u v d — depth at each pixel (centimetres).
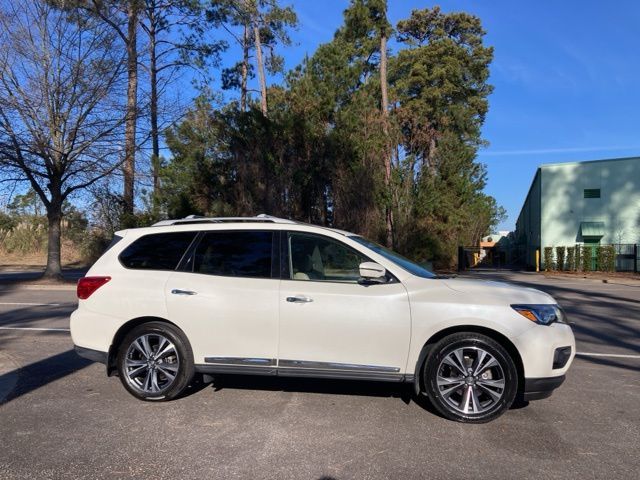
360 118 2533
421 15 4747
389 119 2620
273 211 2245
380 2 3397
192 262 575
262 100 3416
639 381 662
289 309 534
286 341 535
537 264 3300
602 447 455
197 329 553
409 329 516
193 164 2356
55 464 418
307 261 557
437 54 4266
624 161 3244
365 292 529
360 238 598
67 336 924
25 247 3459
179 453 438
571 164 3353
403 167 2716
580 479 396
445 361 513
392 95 3547
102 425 501
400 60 4341
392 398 584
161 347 564
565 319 534
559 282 2344
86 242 2939
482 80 4681
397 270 540
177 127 2353
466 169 3231
